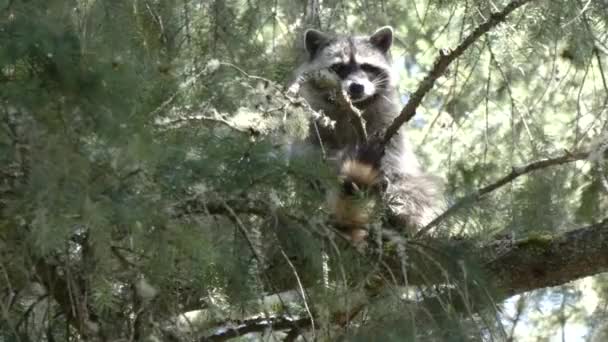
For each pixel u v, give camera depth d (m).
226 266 5.42
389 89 11.35
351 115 8.88
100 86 4.90
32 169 4.69
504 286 7.23
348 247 6.32
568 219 8.04
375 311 5.87
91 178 4.83
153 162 4.98
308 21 11.41
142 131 4.90
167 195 5.25
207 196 5.53
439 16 11.55
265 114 6.05
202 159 5.45
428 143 11.51
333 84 9.59
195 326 6.12
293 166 5.82
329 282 6.04
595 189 8.79
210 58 7.27
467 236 6.60
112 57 5.25
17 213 4.83
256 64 8.05
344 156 8.26
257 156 5.64
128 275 5.36
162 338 5.46
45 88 4.87
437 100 11.93
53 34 4.85
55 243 4.58
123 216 4.80
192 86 5.90
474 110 10.83
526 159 9.82
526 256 7.22
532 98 10.48
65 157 4.69
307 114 6.41
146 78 5.46
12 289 5.32
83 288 5.51
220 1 8.70
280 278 6.32
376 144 8.34
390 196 8.06
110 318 5.45
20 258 5.07
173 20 7.77
